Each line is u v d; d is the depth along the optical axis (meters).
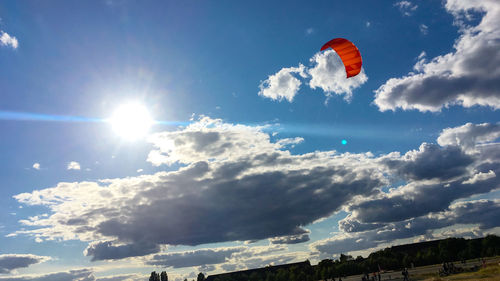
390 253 111.75
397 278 64.19
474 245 99.06
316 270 119.62
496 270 39.16
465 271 54.59
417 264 101.94
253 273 145.75
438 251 104.38
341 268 110.75
